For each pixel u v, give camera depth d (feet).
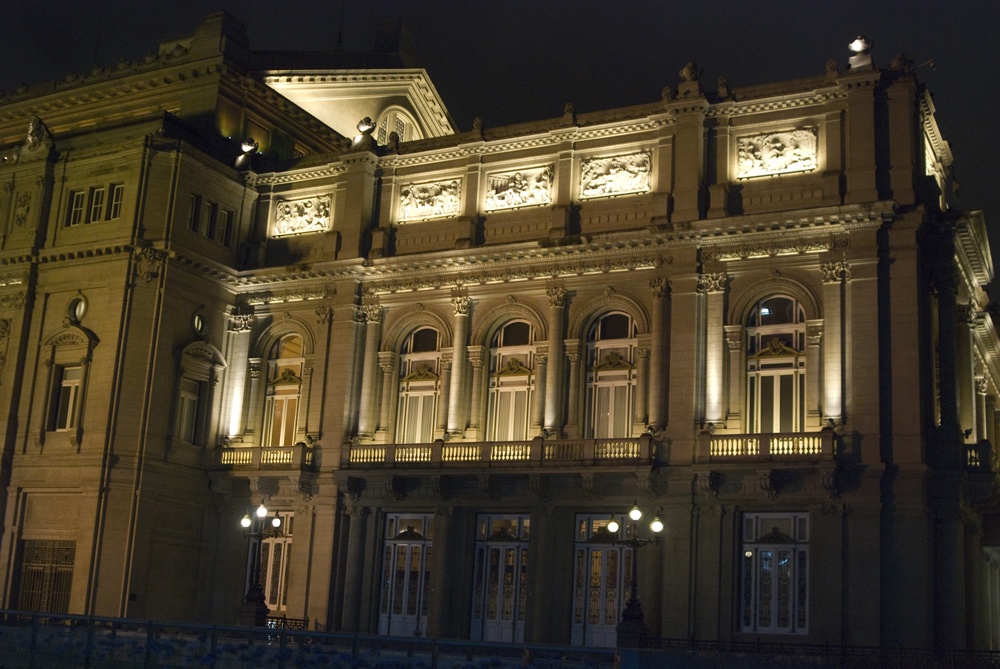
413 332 166.71
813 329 138.21
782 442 133.90
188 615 165.89
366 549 158.30
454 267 161.38
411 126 216.54
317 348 168.04
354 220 170.19
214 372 173.06
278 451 164.35
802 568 133.59
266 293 174.70
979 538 150.41
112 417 160.45
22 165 177.68
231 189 178.09
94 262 167.84
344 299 167.53
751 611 135.03
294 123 196.44
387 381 164.66
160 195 167.63
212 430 171.53
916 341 132.05
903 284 134.31
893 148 138.41
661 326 145.48
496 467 147.23
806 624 131.64
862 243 136.15
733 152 148.56
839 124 142.20
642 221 151.43
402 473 153.99
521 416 156.15
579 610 144.46
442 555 151.84
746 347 142.82
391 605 155.94
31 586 162.61
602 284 151.84
